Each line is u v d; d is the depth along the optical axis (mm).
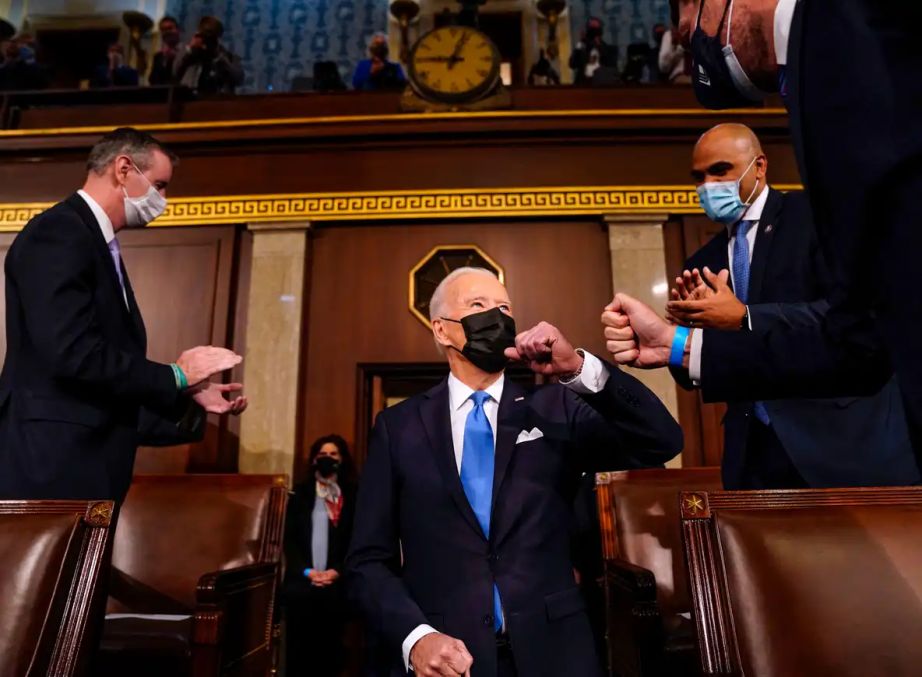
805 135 832
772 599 1207
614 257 4480
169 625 2426
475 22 5543
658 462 1698
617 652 2521
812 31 833
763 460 2104
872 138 733
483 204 4574
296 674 3938
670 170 4590
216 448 4254
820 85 807
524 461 1759
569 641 1576
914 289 693
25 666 1197
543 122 4609
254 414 4285
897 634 1158
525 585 1608
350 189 4648
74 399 2062
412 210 4590
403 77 6117
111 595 2748
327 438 4207
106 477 2074
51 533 1317
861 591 1197
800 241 2156
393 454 1844
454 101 4789
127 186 2422
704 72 1139
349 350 4488
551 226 4633
